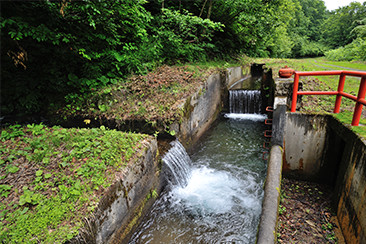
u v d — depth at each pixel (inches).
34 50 197.3
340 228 141.3
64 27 194.1
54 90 230.2
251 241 133.6
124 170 126.3
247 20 430.9
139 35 273.0
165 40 320.5
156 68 298.5
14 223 90.0
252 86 474.6
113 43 236.7
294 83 177.5
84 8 174.1
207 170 216.7
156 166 168.6
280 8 506.9
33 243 83.4
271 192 139.3
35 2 163.5
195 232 141.9
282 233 138.2
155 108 213.3
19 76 198.8
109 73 249.9
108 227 110.3
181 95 236.8
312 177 195.2
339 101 173.5
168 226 146.5
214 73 336.5
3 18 152.9
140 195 144.7
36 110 219.8
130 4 234.4
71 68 227.0
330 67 499.5
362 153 122.3
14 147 135.9
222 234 140.3
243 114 396.2
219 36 500.7
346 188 140.1
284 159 198.7
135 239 134.6
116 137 152.9
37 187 106.6
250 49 631.8
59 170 119.5
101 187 111.5
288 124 187.5
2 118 195.6
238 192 183.2
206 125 311.4
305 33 2053.4
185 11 338.6
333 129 168.4
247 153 246.7
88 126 218.7
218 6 411.2
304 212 157.4
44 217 93.7
